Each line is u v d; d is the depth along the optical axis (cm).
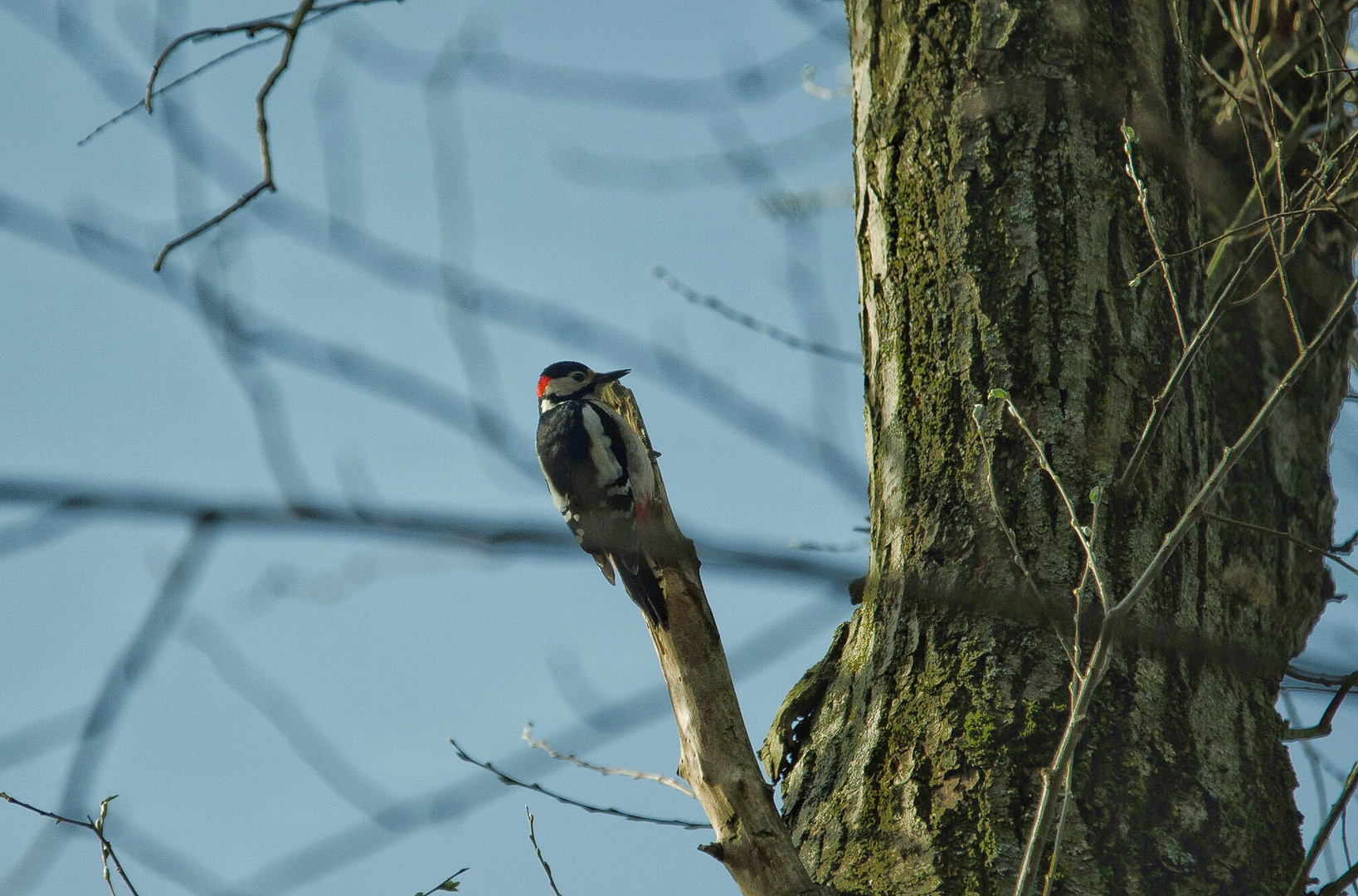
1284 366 891
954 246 841
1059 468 771
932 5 891
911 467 821
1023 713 716
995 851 676
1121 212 825
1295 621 834
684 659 793
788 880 705
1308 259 923
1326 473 897
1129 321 802
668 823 841
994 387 804
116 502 322
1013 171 839
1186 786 693
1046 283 812
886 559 815
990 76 859
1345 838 738
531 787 834
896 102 893
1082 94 845
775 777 827
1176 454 784
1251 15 995
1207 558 772
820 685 840
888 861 698
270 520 335
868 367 880
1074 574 743
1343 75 947
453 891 805
